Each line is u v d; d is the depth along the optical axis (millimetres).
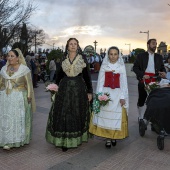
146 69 5742
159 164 4016
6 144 4379
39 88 12805
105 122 4398
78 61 4406
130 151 4512
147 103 4887
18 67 4535
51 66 15602
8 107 4344
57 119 4387
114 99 4414
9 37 13203
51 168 3812
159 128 4586
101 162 4043
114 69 4500
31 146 4672
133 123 6230
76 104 4371
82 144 4816
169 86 4992
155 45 5633
